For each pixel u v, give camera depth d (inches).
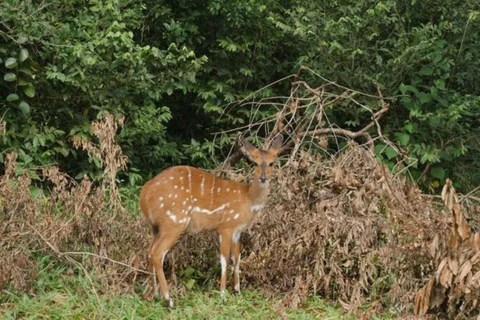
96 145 545.6
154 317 378.3
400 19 604.1
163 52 574.9
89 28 550.3
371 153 452.1
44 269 413.7
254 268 421.4
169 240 396.5
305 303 408.2
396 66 592.7
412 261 398.9
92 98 554.3
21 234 401.4
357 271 415.5
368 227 406.6
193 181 403.9
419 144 601.0
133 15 574.9
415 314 374.6
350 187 430.0
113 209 442.3
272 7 614.2
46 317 370.0
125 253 427.2
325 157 550.6
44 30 529.7
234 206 406.6
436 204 461.1
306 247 409.7
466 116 627.5
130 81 553.9
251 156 412.2
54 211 448.1
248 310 397.7
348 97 518.3
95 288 403.9
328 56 597.3
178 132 677.3
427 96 589.0
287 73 641.6
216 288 427.2
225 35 625.9
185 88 585.3
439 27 591.2
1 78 532.7
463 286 362.3
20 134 534.6
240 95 625.3
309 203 441.1
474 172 615.2
